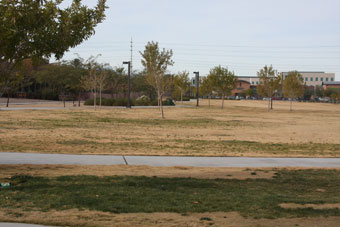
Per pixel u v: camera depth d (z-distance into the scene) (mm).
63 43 10664
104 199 7895
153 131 24062
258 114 48719
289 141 20625
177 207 7484
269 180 10570
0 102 61438
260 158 14469
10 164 11789
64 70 64562
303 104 95688
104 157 13727
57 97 78312
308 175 11398
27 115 33312
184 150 16141
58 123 26812
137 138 19953
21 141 16938
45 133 20375
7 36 9617
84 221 6406
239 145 18297
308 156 15234
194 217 6895
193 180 10242
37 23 10086
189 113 45375
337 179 10867
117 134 21516
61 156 13602
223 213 7223
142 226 6254
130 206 7430
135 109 50969
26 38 10180
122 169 11703
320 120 39719
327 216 7109
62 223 6262
